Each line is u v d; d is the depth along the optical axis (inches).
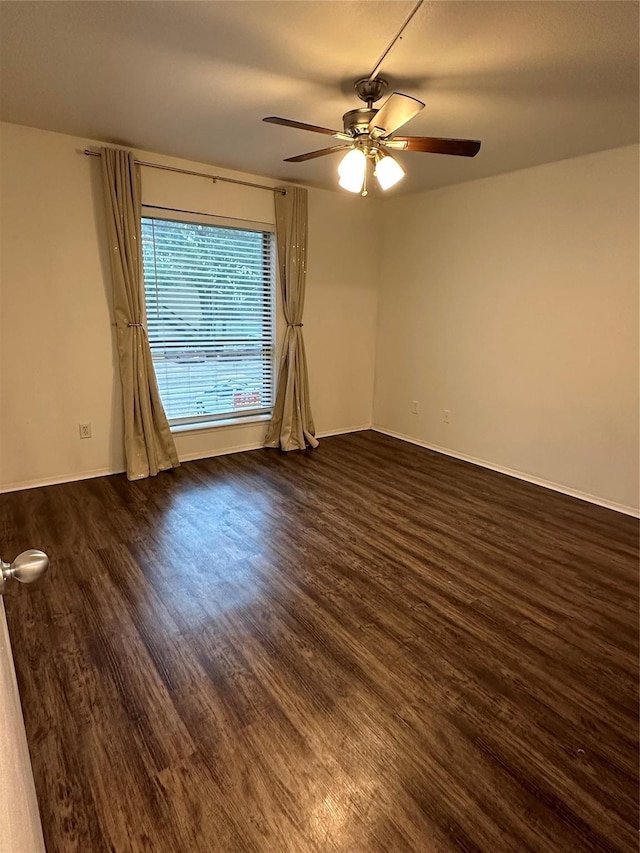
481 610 86.0
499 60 79.1
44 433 134.3
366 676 70.1
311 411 186.4
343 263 185.2
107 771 54.9
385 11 66.7
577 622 83.3
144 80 89.7
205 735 59.8
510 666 72.7
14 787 27.8
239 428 173.2
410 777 55.1
